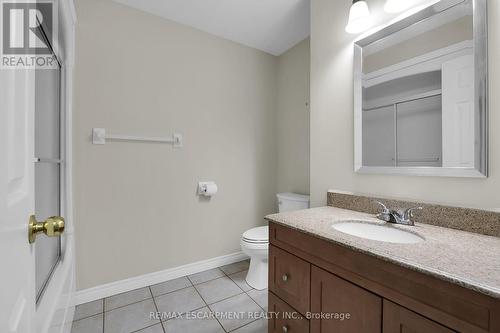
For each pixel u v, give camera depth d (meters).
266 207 2.54
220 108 2.22
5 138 0.42
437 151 1.06
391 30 1.22
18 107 0.49
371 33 1.30
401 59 1.19
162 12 1.86
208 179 2.16
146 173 1.86
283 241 1.15
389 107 1.24
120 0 1.71
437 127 1.06
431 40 1.08
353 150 1.40
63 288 1.14
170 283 1.92
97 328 1.40
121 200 1.76
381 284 0.75
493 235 0.89
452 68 1.01
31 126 0.55
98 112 1.67
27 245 0.51
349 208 1.39
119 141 1.75
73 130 1.59
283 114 2.52
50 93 1.21
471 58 0.96
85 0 1.62
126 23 1.76
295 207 2.09
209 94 2.15
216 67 2.19
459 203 1.00
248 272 1.96
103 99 1.68
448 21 1.03
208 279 1.99
